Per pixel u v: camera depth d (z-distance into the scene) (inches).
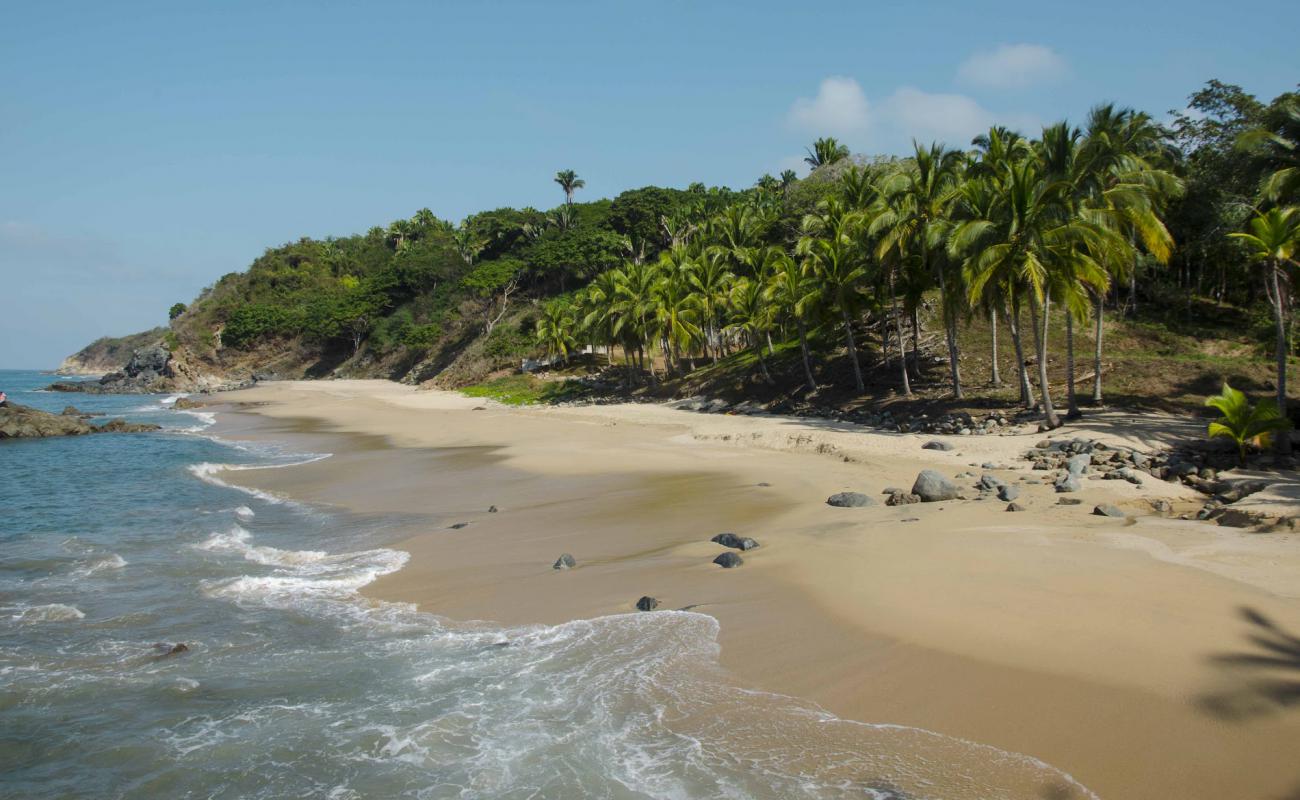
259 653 424.2
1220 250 1689.2
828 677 344.5
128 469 1224.2
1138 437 975.6
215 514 834.2
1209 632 350.3
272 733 329.4
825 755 283.1
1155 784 251.6
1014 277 1152.2
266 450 1515.7
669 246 4099.4
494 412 2269.9
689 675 358.0
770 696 331.9
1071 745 276.2
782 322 2006.6
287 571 594.9
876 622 398.9
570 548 628.4
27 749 324.5
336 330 4630.9
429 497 912.9
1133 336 1680.6
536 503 839.1
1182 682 309.3
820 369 1856.5
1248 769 254.8
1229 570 429.1
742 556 552.1
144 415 2571.4
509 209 5024.6
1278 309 901.8
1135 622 367.2
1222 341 1616.6
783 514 701.9
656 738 304.2
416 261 4650.6
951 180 1425.9
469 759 298.0
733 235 2714.1
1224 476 749.3
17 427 1793.8
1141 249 1710.1
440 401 2832.2
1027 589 423.5
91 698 373.1
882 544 542.3
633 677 360.5
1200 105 1812.3
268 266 5600.4
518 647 411.2
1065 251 1082.7
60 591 553.9
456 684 367.9
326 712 346.6
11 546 701.3
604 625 433.4
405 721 332.2
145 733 335.0
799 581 478.0
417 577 565.6
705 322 2556.6
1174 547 482.9
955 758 274.8
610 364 3125.0
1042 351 1131.3
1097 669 325.7
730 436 1310.3
